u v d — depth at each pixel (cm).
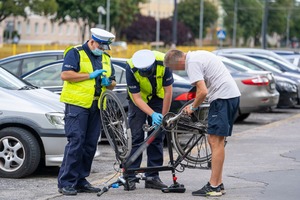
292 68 4106
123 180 1555
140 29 14838
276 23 17050
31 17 12256
